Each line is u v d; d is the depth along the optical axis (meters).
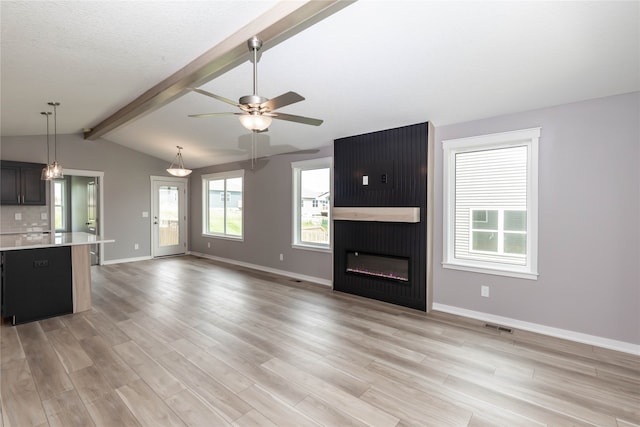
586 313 3.00
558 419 1.96
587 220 2.99
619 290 2.86
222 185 7.38
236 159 6.64
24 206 5.52
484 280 3.58
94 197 6.81
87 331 3.25
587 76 2.65
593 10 1.98
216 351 2.82
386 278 4.24
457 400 2.14
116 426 1.87
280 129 4.68
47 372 2.45
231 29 2.37
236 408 2.04
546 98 3.04
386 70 2.92
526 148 3.39
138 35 2.41
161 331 3.25
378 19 2.27
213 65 2.71
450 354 2.78
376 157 4.29
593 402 2.12
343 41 2.56
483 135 3.56
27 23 2.14
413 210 3.81
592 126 2.96
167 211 7.72
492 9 2.06
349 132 4.45
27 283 3.50
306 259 5.49
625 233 2.82
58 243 3.69
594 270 2.96
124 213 6.94
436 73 2.87
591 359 2.69
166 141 6.15
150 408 2.03
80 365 2.56
